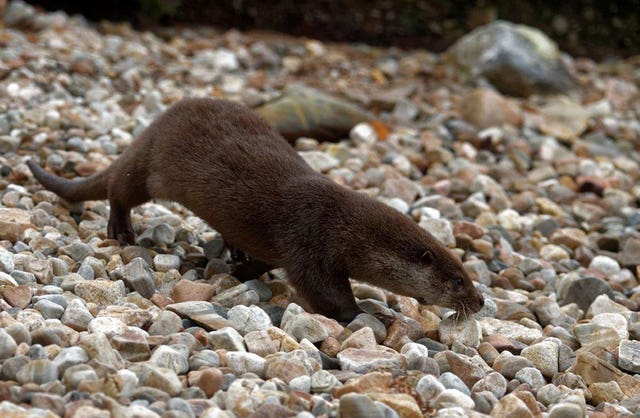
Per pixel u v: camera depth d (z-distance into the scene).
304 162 9.54
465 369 7.69
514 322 9.26
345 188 9.05
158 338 7.23
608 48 27.23
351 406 6.20
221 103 9.70
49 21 19.30
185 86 17.19
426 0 26.89
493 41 21.12
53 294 7.80
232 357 7.02
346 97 18.05
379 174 13.84
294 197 8.76
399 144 15.74
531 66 20.83
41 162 12.25
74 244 9.23
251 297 8.62
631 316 9.88
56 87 15.16
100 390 6.11
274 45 21.58
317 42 24.12
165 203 11.58
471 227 12.07
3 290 7.57
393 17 26.33
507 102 17.73
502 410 6.83
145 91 16.19
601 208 14.36
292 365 6.98
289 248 8.65
